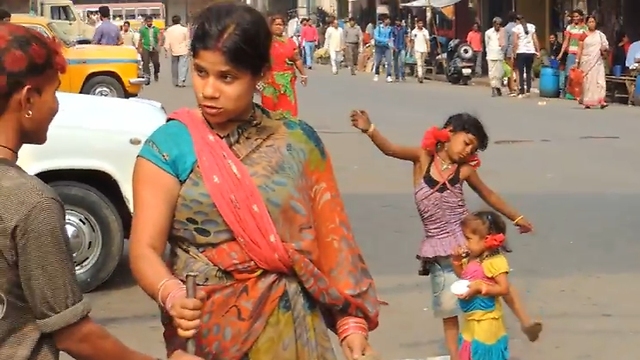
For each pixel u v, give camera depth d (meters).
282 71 13.48
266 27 3.04
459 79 30.97
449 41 34.94
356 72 38.28
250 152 3.07
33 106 2.80
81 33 27.34
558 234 9.65
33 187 2.67
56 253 2.66
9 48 2.75
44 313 2.68
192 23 3.03
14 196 2.64
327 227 3.21
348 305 3.18
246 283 3.02
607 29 26.89
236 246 3.02
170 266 3.10
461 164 5.96
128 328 6.92
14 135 2.80
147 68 31.00
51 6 28.69
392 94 26.52
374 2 47.00
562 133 17.20
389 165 13.77
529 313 7.28
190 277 2.87
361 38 38.12
